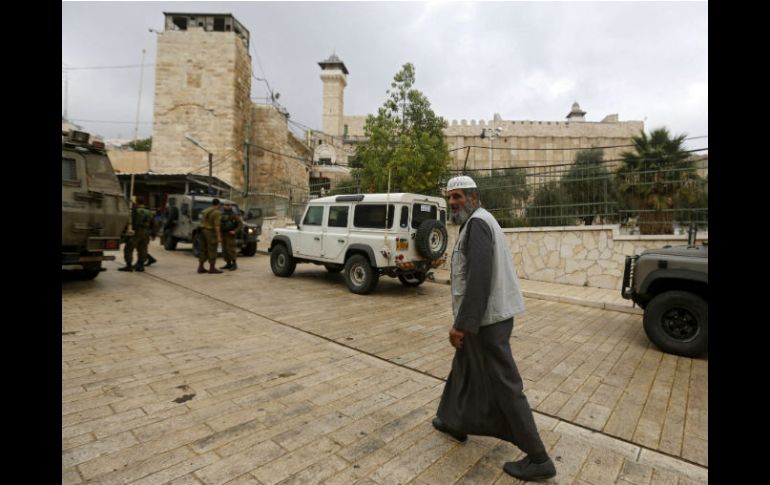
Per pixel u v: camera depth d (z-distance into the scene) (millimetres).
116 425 2881
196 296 7609
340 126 67438
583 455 2721
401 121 15062
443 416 2779
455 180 2715
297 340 5094
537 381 4008
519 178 11039
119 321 5602
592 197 10070
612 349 5105
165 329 5324
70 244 7383
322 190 17062
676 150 14094
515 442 2422
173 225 15906
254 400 3365
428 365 4328
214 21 38250
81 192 7449
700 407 3475
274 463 2514
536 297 8625
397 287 9359
